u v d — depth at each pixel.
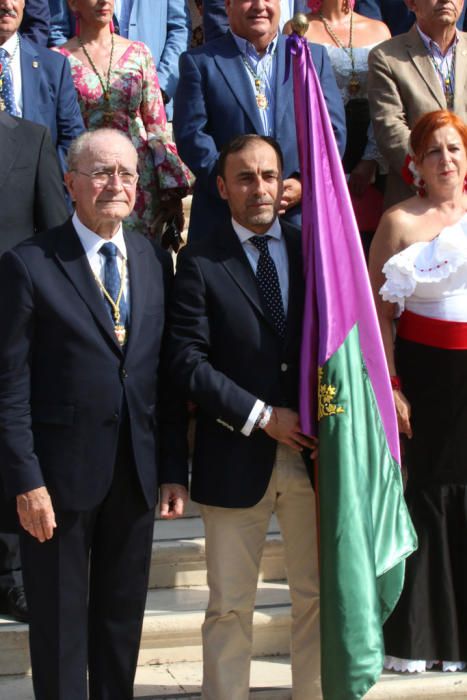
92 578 4.63
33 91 5.88
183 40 8.07
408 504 5.18
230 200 4.71
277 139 5.75
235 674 4.73
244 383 4.62
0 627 5.23
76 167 4.46
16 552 5.39
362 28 6.80
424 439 5.12
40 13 7.31
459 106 6.27
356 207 6.51
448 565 5.12
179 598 5.57
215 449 4.66
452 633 5.10
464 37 6.41
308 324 4.61
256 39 5.84
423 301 5.07
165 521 6.09
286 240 4.80
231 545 4.68
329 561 4.50
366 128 6.49
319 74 5.92
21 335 4.36
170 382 4.63
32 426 4.42
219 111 5.79
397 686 5.02
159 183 6.53
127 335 4.49
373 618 4.48
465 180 5.29
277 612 5.39
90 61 6.55
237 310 4.62
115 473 4.47
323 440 4.55
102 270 4.51
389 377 4.85
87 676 4.77
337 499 4.50
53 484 4.38
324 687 4.52
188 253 4.70
